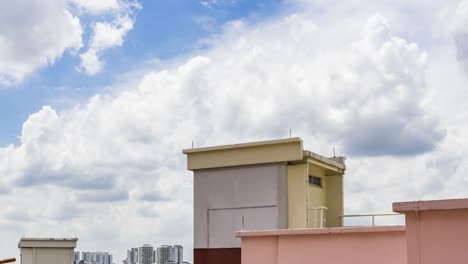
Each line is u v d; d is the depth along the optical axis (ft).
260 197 109.29
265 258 76.84
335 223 115.85
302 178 107.45
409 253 57.57
